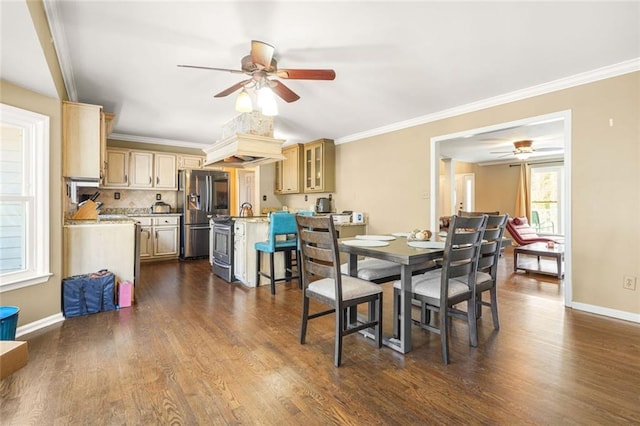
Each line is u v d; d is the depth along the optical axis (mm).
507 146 6316
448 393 1724
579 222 3119
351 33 2312
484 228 2260
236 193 7172
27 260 2582
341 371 1960
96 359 2084
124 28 2225
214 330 2592
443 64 2820
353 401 1657
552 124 4625
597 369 1972
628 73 2816
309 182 6234
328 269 2123
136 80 3131
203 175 5977
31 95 2557
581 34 2340
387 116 4445
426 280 2357
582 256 3105
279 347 2287
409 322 2191
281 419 1515
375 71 2961
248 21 2152
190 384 1805
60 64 2684
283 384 1813
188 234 5828
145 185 5719
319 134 5613
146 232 5574
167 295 3607
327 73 2408
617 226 2902
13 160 2537
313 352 2211
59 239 2799
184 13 2059
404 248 2270
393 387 1783
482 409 1586
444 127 4227
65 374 1892
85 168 3078
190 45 2471
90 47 2484
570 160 3162
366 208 5383
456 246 2283
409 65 2836
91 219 3740
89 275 3080
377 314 2309
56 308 2771
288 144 6594
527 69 2932
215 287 3969
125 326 2666
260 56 2143
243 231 4047
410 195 4676
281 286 4023
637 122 2787
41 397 1663
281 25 2205
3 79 2352
